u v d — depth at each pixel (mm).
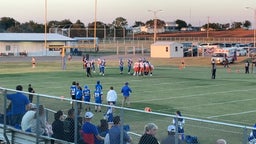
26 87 51406
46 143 16797
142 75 66938
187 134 12586
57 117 16422
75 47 118938
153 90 49625
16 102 17859
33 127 17109
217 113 35219
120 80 59969
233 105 39406
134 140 14109
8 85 53406
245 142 11125
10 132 18125
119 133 14172
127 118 14250
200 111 36125
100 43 179250
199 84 55969
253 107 38281
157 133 13430
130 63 70000
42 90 48781
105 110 16047
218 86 53906
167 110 36469
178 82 58156
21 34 133000
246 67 74062
